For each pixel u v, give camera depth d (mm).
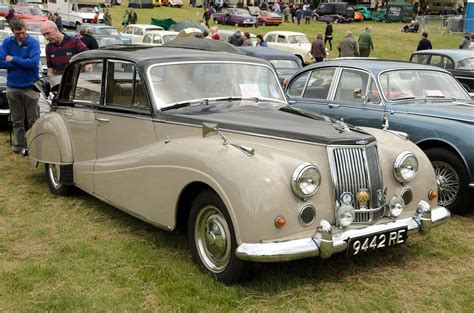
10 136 8523
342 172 3896
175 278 4066
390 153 4328
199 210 4086
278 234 3637
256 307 3689
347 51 20047
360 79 6840
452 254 4738
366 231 3916
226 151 3895
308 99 7391
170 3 54406
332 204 3879
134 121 4824
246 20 40969
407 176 4266
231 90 5031
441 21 37812
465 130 5727
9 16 22922
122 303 3725
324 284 4043
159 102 4656
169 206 4301
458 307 3807
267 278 4094
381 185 4129
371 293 3971
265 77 5332
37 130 6137
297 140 3982
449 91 6984
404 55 27250
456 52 11961
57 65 8219
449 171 5840
